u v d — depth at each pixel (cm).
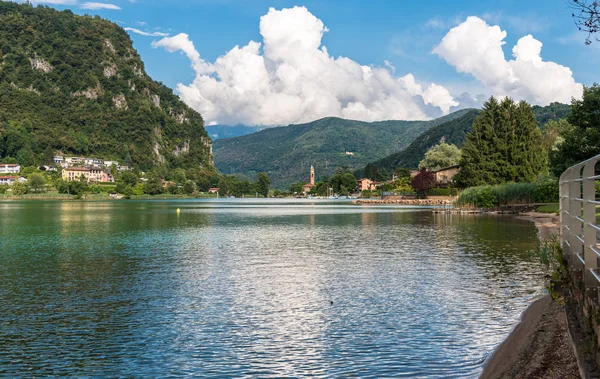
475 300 2048
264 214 10394
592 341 1067
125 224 7150
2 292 2289
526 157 10731
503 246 3847
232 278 2634
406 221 7150
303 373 1309
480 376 1245
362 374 1291
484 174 10888
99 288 2381
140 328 1717
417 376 1267
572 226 1394
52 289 2358
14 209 13475
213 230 5959
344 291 2283
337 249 3875
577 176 1395
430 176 15812
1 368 1359
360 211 11231
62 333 1661
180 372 1327
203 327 1725
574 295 1377
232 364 1379
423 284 2408
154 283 2505
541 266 2864
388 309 1939
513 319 1745
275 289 2344
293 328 1706
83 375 1310
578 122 5359
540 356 1247
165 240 4712
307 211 11819
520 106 11038
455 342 1520
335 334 1633
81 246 4175
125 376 1302
